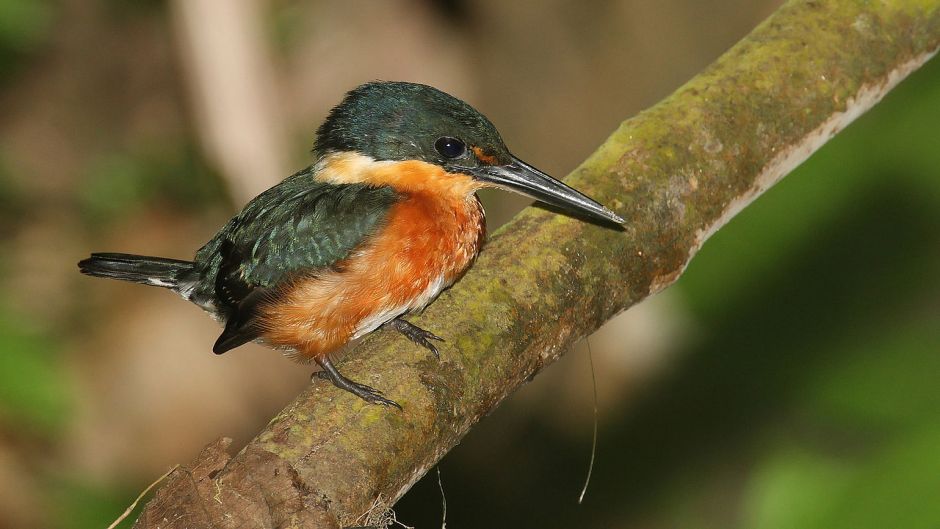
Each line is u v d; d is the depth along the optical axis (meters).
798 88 8.46
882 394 9.86
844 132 11.37
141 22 15.97
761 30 8.88
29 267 14.62
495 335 7.14
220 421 13.43
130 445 13.06
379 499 6.37
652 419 14.16
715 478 13.94
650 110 8.40
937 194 11.58
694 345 13.63
